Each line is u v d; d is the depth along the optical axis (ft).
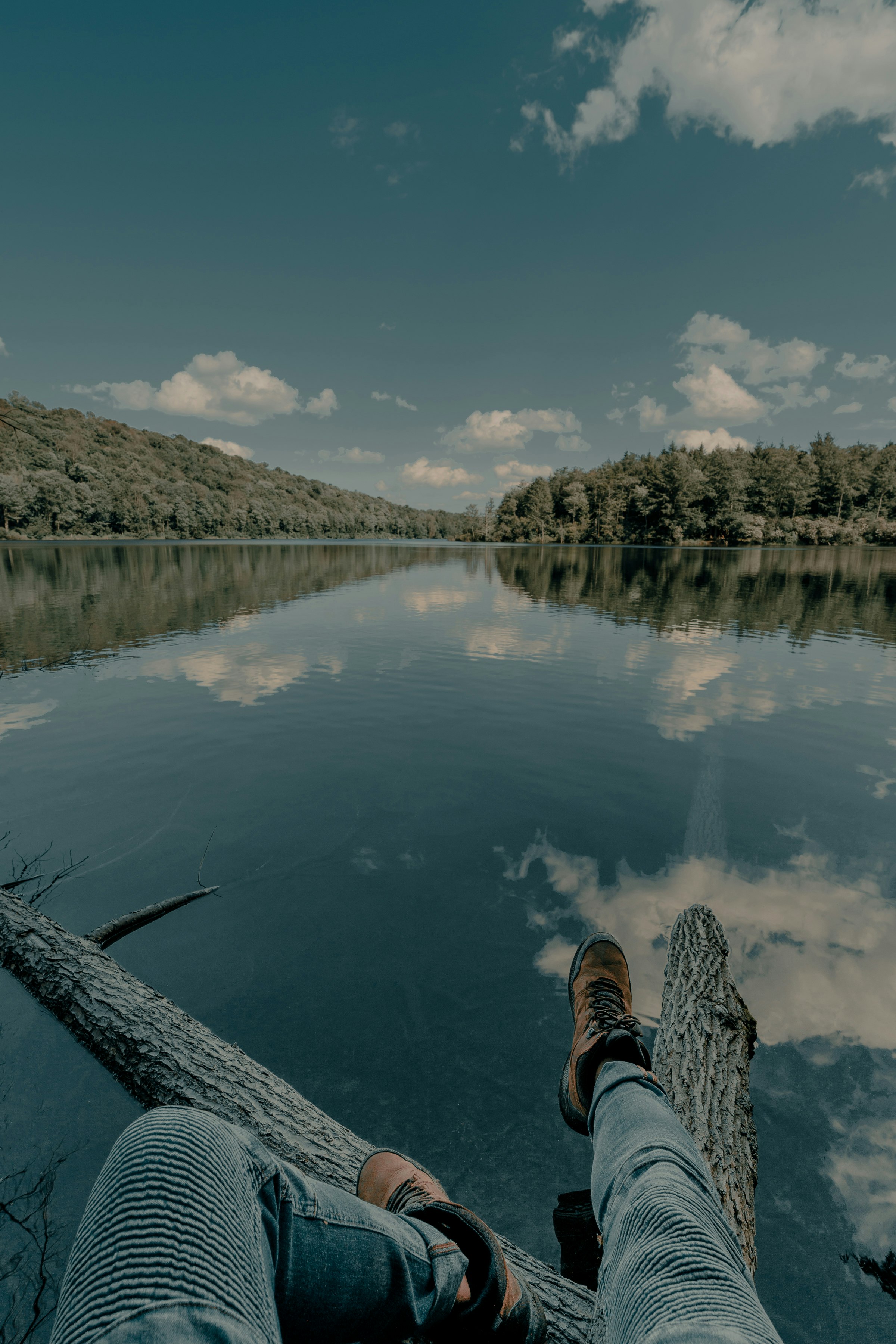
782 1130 6.50
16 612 48.11
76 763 16.58
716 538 266.36
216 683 25.66
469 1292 2.81
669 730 19.98
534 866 11.66
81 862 11.58
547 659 31.17
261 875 11.24
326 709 21.89
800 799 14.73
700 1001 7.59
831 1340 4.91
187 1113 1.74
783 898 10.68
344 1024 7.87
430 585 77.82
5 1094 6.24
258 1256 1.49
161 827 13.03
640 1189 2.41
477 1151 6.30
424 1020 7.95
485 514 458.09
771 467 278.26
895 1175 6.11
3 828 12.91
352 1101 6.84
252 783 15.38
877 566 127.95
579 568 119.85
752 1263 5.07
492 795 14.84
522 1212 5.70
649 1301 1.88
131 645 34.14
